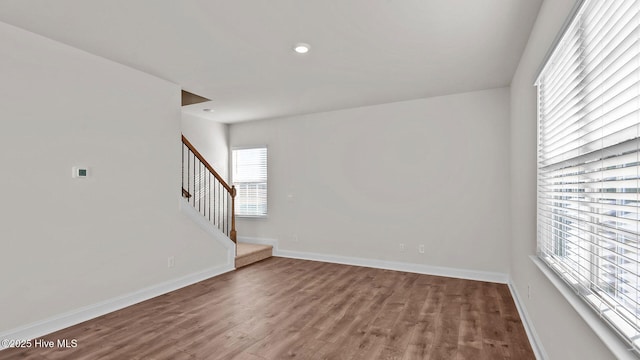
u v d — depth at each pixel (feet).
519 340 8.25
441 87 13.11
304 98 14.55
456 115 14.03
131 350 7.70
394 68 11.00
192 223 13.10
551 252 7.02
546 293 6.82
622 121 3.81
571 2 5.15
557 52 6.12
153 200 11.53
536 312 7.77
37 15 7.61
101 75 10.02
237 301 11.03
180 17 7.73
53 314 8.75
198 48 9.46
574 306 4.81
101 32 8.46
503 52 9.62
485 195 13.52
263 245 18.57
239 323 9.24
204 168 18.37
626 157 3.71
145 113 11.30
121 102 10.56
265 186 18.94
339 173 16.66
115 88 10.39
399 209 15.23
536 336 7.68
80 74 9.49
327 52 9.72
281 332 8.66
